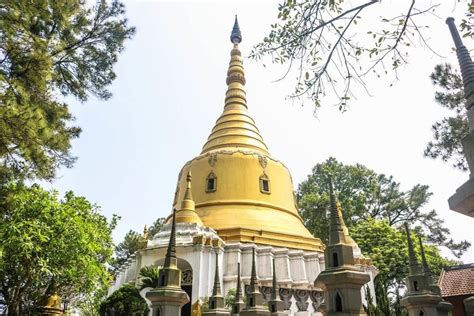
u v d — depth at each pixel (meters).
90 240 18.91
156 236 29.94
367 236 40.88
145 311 20.33
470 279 27.70
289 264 31.48
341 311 7.57
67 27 15.96
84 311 23.11
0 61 13.12
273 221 35.56
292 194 41.97
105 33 17.58
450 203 5.01
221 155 39.50
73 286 19.94
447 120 21.64
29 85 13.55
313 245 35.47
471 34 7.29
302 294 29.64
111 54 17.97
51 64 13.90
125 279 30.42
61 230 17.52
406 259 36.94
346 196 50.41
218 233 32.78
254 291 15.07
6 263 16.77
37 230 16.33
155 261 28.11
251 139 43.31
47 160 13.24
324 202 48.25
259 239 32.69
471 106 5.33
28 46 13.21
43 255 17.03
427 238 48.06
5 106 11.73
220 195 37.31
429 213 49.66
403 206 50.09
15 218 16.23
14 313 17.16
